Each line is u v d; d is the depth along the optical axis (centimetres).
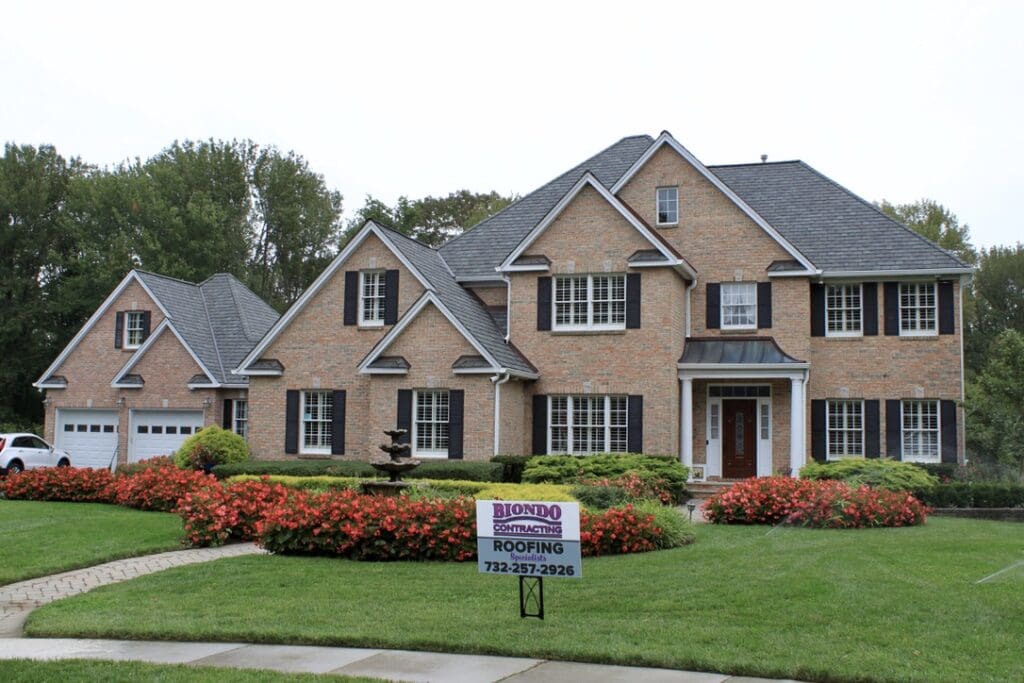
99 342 3653
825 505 1922
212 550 1752
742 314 2936
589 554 1548
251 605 1202
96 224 5478
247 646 1020
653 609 1130
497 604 1177
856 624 1037
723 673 885
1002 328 6162
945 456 2814
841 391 2902
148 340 3488
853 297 2933
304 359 2992
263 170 6431
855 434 2902
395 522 1544
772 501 1988
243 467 2695
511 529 1102
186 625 1089
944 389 2839
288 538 1608
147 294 3619
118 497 2403
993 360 2905
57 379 3672
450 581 1336
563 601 1184
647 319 2764
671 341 2748
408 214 4997
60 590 1398
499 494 1783
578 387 2808
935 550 1528
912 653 923
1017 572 1324
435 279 2939
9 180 5306
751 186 3297
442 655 967
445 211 6438
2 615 1236
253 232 6366
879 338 2892
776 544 1633
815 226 3078
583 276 2839
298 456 2975
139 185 5612
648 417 2742
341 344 2964
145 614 1165
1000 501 2298
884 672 857
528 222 3281
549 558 1083
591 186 2828
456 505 1568
